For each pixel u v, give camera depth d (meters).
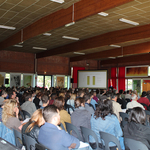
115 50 15.18
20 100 8.20
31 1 6.60
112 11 7.36
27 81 17.50
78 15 6.41
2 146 1.63
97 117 2.90
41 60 18.62
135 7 6.95
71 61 20.38
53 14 7.58
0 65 16.03
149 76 18.59
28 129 2.58
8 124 2.96
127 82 20.66
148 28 8.84
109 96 6.16
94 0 5.87
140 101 7.61
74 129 3.33
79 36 11.45
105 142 2.73
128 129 2.61
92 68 22.59
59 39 12.20
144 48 12.88
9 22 8.86
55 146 2.05
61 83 19.97
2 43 12.33
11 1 6.61
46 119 2.17
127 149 2.58
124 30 9.80
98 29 9.97
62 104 3.95
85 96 5.07
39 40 12.54
